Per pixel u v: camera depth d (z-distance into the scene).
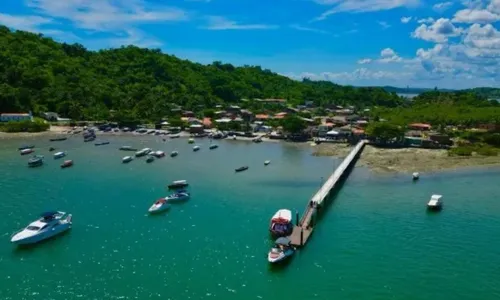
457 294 61.38
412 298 60.16
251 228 86.50
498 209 101.44
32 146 178.50
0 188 112.00
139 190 113.75
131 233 82.19
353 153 164.62
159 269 67.38
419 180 131.75
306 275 66.69
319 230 86.31
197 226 87.00
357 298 60.06
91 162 151.88
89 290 60.22
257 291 61.66
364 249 76.81
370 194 114.88
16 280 62.72
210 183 124.44
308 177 134.38
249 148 193.62
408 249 76.88
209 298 59.25
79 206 98.00
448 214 97.25
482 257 73.62
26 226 83.38
